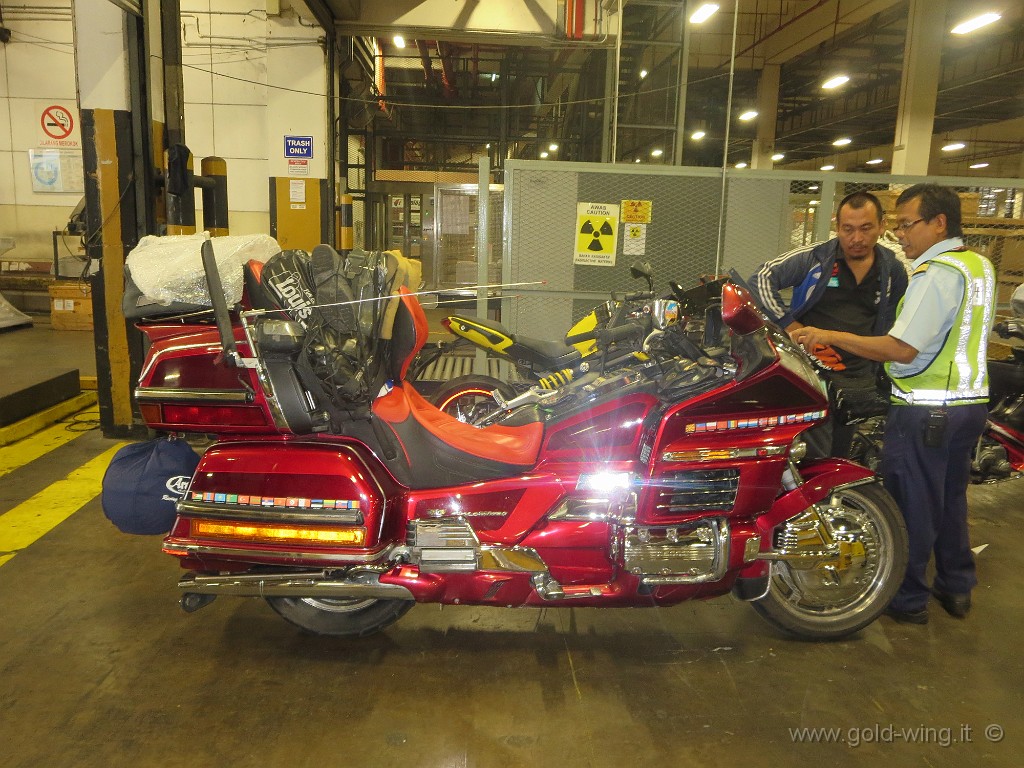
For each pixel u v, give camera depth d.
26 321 10.16
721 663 2.69
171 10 5.04
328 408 2.42
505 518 2.53
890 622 3.01
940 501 2.88
